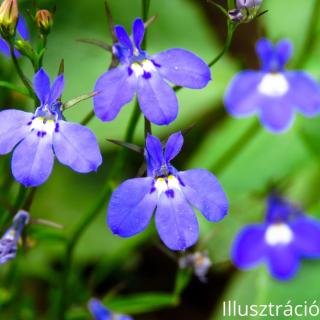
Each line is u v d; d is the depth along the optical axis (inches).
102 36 10.4
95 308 8.3
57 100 6.4
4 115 6.4
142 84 6.5
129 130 7.8
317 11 9.9
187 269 8.2
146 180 6.4
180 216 6.4
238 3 6.7
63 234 8.0
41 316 9.9
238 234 9.7
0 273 9.2
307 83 9.5
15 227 7.2
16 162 6.3
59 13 10.4
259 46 9.4
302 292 9.7
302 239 9.7
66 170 10.4
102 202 7.9
